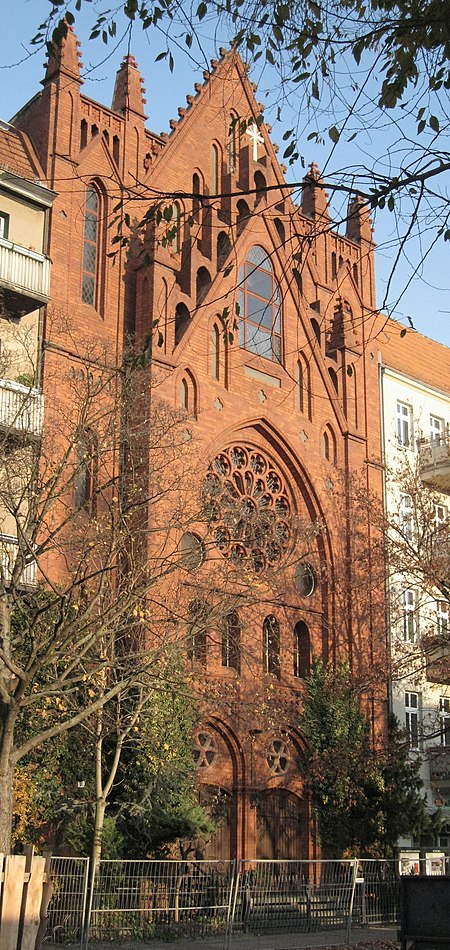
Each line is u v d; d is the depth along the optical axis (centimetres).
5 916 1408
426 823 3419
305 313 4069
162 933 2188
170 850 2844
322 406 4044
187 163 3872
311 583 3841
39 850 2616
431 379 4844
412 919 1311
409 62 1157
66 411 3006
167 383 3416
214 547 2923
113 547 2241
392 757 3219
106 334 3394
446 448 4366
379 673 3362
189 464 3288
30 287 2944
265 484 3784
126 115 3706
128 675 2514
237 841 3306
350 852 3375
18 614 2472
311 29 1109
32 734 2573
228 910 2212
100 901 2098
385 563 3406
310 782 3466
